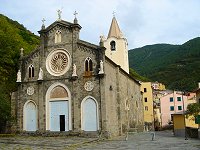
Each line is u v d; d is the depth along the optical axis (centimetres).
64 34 5225
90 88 4838
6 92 6178
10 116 5347
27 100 5294
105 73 4878
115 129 5162
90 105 4806
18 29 11000
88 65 4934
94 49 4944
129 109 6419
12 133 5366
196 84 14100
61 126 4981
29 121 5225
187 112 5050
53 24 5297
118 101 5466
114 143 3759
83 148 3161
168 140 4038
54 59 5234
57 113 5044
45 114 5097
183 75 16700
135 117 6981
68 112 4956
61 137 4675
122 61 7144
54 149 3048
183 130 4856
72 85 4984
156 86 14125
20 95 5375
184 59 19238
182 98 9519
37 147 3253
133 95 6981
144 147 3130
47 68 5244
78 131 4781
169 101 10419
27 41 10425
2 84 6316
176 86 15238
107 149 3005
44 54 5319
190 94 10562
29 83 5347
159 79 17550
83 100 4850
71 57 5094
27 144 3588
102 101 4703
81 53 5025
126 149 2969
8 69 6962
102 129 4641
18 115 5303
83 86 4891
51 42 5300
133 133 6112
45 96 5159
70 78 5022
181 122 4906
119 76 5738
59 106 5050
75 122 4831
